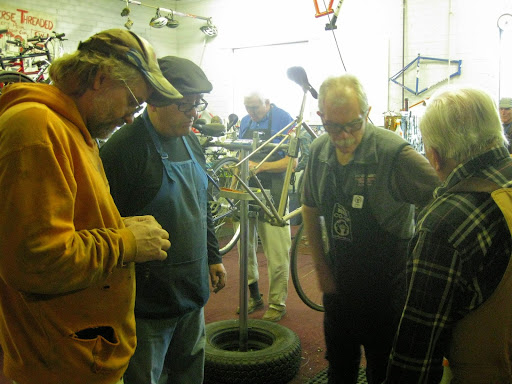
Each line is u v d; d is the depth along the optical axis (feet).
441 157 3.40
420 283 3.19
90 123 3.63
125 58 3.45
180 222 4.93
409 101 20.47
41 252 2.95
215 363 7.14
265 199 8.16
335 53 21.94
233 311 10.57
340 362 5.76
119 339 3.62
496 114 3.27
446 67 19.76
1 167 2.99
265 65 24.64
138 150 4.75
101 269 3.27
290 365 7.38
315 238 5.93
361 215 5.16
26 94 3.31
